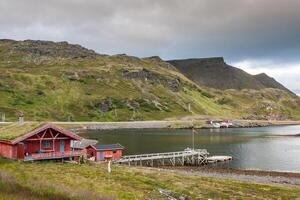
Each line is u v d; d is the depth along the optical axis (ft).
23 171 140.46
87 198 94.12
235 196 132.05
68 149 202.39
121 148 277.23
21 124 199.93
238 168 276.82
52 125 191.31
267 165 294.87
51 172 145.38
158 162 296.51
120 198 110.11
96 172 157.17
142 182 143.33
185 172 230.89
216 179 173.88
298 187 170.81
